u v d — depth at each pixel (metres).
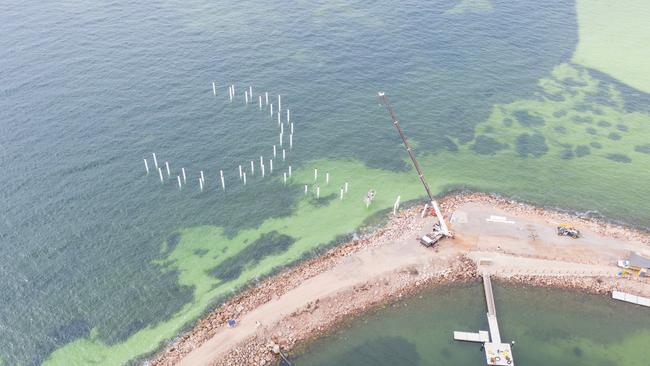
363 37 148.50
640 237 87.56
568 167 105.62
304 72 132.12
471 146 111.75
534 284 79.31
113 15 150.62
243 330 71.50
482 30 155.38
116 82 122.12
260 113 117.25
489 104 124.75
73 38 137.50
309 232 89.31
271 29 149.75
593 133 115.44
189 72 128.12
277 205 94.88
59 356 68.31
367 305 76.31
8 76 120.12
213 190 96.88
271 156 106.12
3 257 80.81
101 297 76.19
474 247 84.19
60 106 112.88
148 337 71.00
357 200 96.69
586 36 154.38
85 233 85.94
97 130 107.50
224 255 84.38
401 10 164.50
